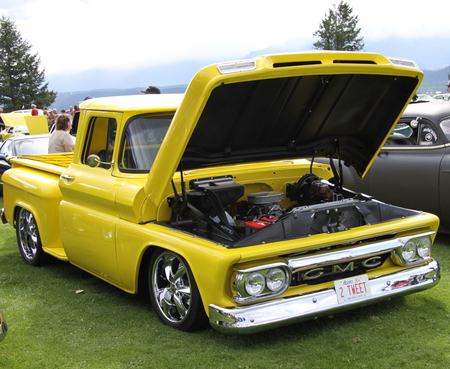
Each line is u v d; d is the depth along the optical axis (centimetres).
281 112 376
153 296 383
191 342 344
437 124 575
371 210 374
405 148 597
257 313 306
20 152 999
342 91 370
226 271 305
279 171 448
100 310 418
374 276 355
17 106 7775
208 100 330
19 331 379
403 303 403
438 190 565
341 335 347
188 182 403
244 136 388
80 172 459
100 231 423
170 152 345
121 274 408
